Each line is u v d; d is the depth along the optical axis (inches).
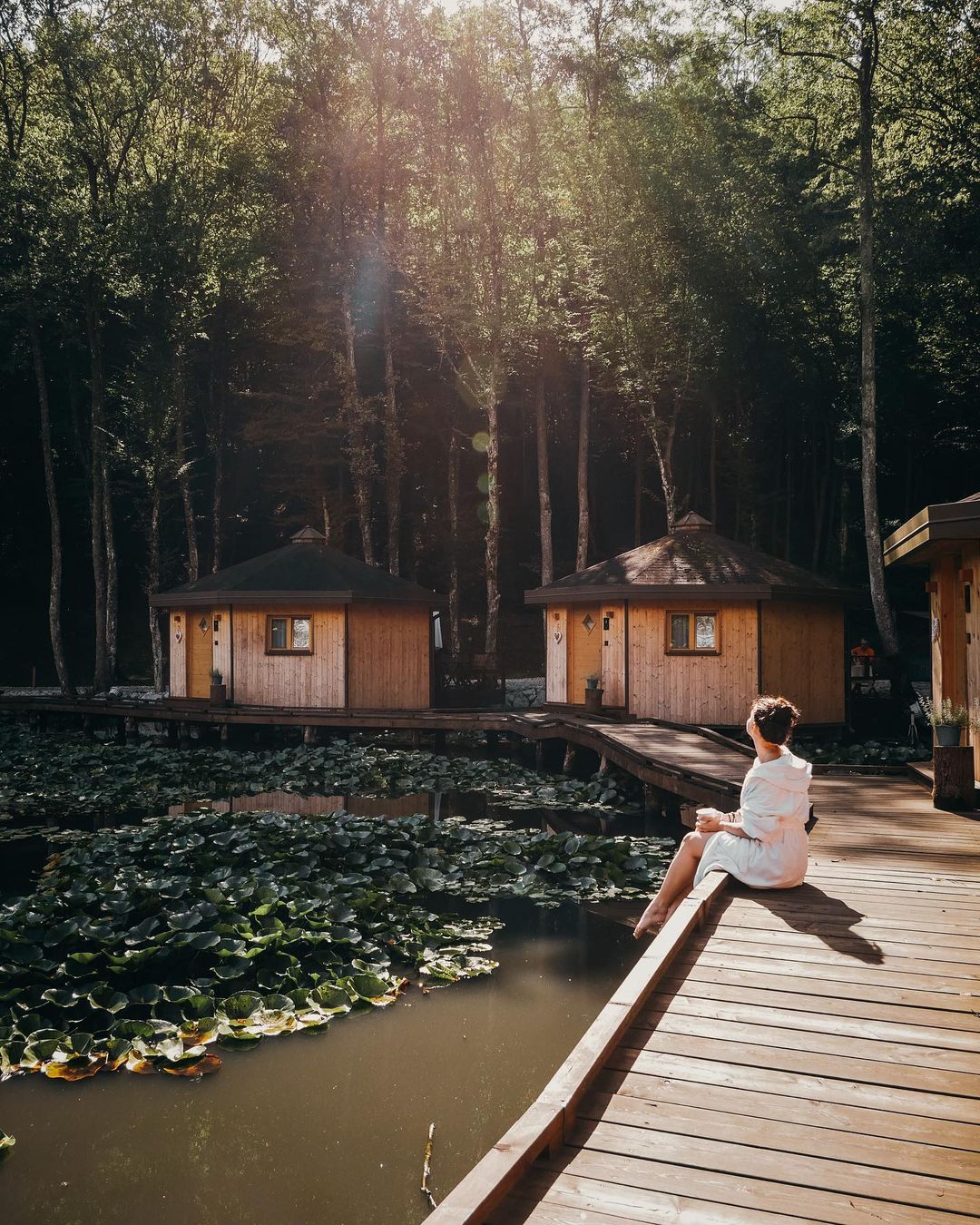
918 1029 150.2
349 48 1134.4
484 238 1147.3
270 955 263.7
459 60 1115.3
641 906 334.0
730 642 693.9
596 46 1139.3
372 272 1226.0
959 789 343.3
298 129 1198.3
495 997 246.7
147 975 254.4
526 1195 106.0
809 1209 103.1
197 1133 178.1
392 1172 164.2
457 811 510.9
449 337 1289.4
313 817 430.3
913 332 1195.3
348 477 1393.9
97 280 1115.9
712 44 1012.5
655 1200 104.9
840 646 734.5
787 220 1133.7
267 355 1413.6
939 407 1269.7
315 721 755.4
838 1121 122.2
